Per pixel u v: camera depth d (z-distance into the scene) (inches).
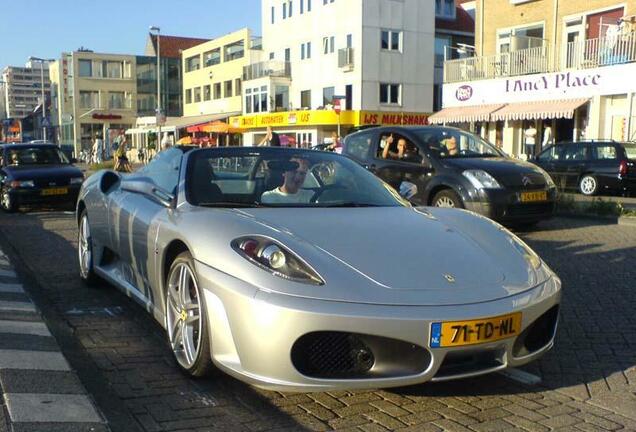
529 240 333.4
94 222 213.9
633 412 129.0
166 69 3097.9
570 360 159.0
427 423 123.0
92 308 199.9
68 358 152.4
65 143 3176.7
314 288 117.4
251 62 2079.2
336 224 141.8
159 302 158.2
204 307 129.8
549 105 967.0
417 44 1674.5
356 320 113.4
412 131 379.9
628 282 238.4
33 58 2244.1
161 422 120.9
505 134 1079.0
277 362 115.9
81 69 2950.3
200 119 2293.3
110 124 3011.8
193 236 138.0
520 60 1043.9
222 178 166.6
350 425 121.6
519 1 1075.3
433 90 1724.9
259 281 119.8
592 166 672.4
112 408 125.9
